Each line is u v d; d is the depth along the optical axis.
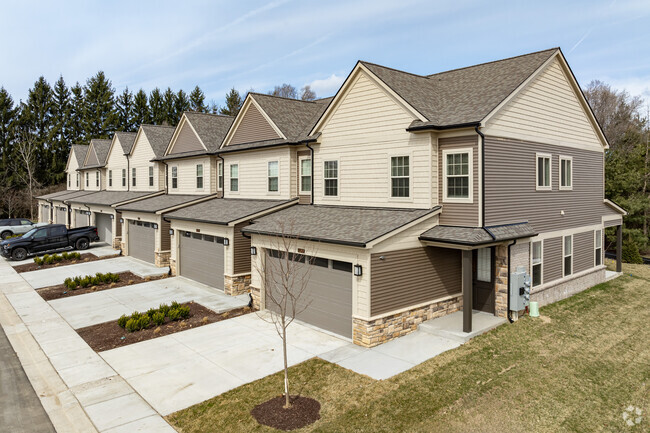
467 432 7.81
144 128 30.59
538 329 12.98
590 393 9.41
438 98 15.39
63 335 13.16
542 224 15.42
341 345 11.92
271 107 20.25
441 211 13.64
